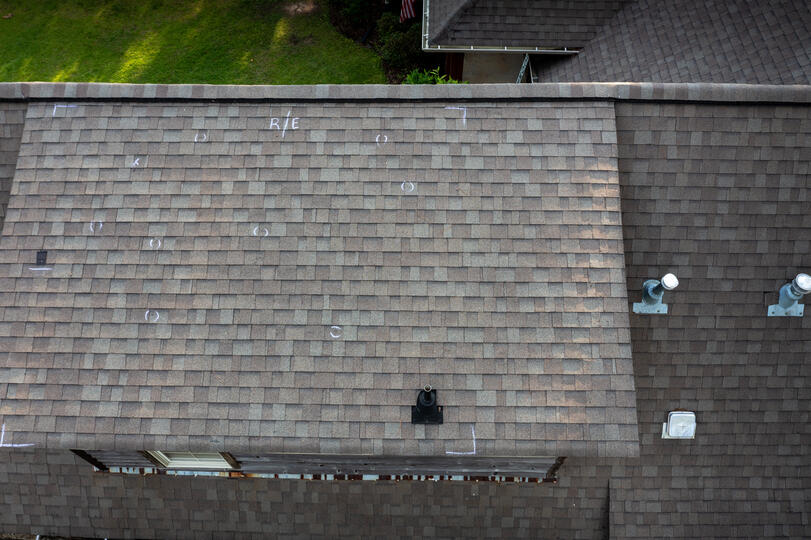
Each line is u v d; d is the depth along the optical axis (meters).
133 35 23.98
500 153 10.02
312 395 9.09
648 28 16.33
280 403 9.06
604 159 10.00
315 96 10.26
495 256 9.64
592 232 9.71
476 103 10.26
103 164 10.14
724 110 10.35
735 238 10.55
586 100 10.23
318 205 9.91
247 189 10.00
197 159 10.12
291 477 10.85
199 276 9.65
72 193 10.04
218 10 24.64
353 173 10.02
